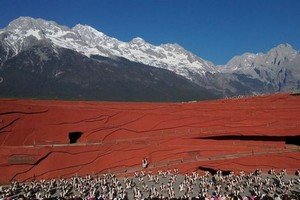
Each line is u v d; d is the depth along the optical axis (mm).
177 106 80438
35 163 63938
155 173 69250
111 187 57406
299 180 60438
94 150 69875
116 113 76938
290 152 71312
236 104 81250
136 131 77250
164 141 74938
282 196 37656
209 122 78312
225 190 58375
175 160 73000
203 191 55500
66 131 71812
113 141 74875
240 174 65562
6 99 67625
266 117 77688
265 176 66438
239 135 76438
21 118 67688
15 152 63094
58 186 58594
